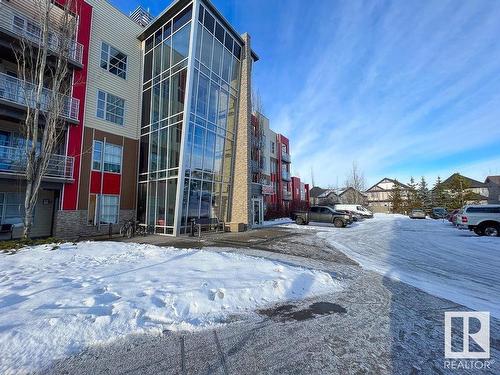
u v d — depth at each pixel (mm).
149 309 4102
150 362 2916
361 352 3191
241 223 17578
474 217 16703
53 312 3854
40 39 12234
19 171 11852
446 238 15188
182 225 14852
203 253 8562
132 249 9469
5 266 6625
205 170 16688
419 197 54188
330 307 4625
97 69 15992
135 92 18484
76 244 10141
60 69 12938
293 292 5281
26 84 12344
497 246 12352
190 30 15547
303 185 50344
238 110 19922
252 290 5102
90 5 15680
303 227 21312
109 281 5418
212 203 17375
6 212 13352
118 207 16641
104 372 2727
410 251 10930
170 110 16188
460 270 7719
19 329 3348
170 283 5289
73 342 3215
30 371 2695
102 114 16156
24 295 4520
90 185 15156
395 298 5148
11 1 12945
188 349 3195
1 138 13234
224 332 3648
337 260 8750
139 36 18828
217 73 18000
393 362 2992
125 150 17422
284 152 41031
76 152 14484
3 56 13094
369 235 16438
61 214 13672
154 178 16625
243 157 19016
